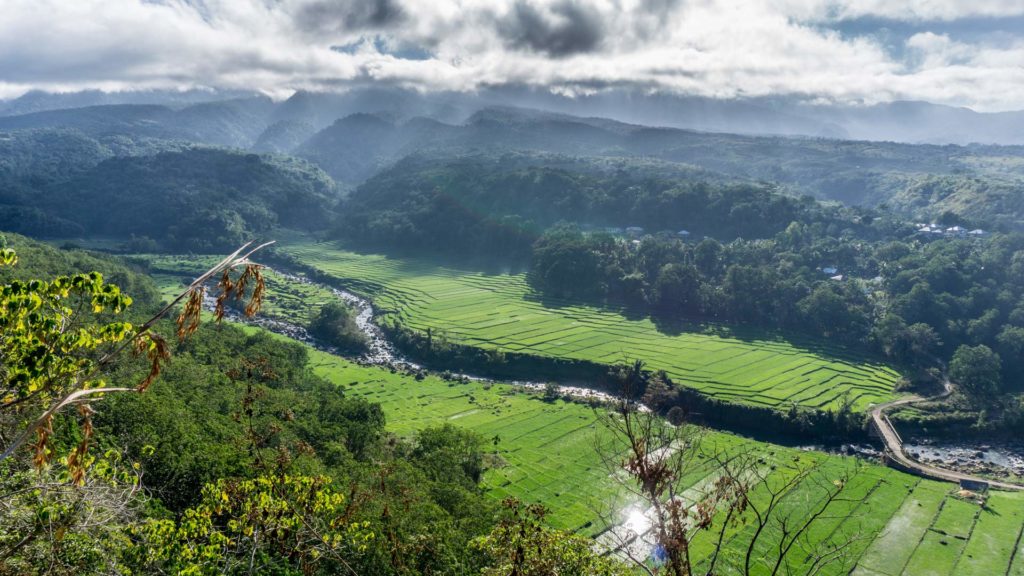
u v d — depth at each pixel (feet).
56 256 506.89
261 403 260.62
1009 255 622.54
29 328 56.80
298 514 91.35
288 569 93.30
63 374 57.62
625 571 95.81
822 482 331.77
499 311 641.40
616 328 592.60
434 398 452.76
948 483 350.02
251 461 155.22
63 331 57.93
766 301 608.19
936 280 588.09
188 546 86.33
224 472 151.74
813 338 574.15
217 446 169.99
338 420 291.99
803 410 422.41
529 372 507.71
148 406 185.16
